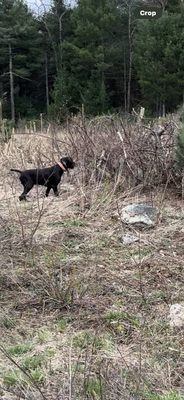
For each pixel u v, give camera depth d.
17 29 68.75
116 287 6.09
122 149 9.39
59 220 7.97
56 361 4.81
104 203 8.50
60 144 11.73
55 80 66.69
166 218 8.02
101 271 6.45
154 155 9.28
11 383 4.56
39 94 73.38
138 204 8.26
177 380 4.61
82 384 4.47
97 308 5.68
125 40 66.25
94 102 60.00
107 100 61.16
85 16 64.81
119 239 7.38
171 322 5.38
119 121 10.99
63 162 9.01
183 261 6.69
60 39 69.56
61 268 6.42
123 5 68.38
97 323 5.43
